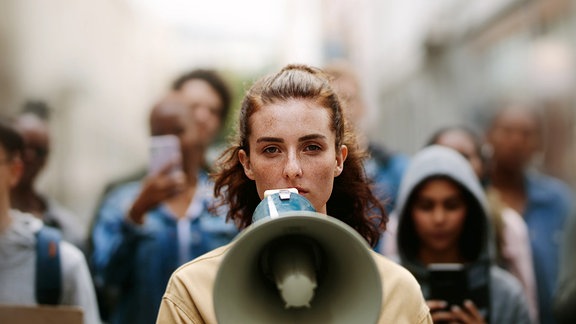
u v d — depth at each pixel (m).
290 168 2.45
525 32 9.39
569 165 8.14
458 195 4.25
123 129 24.81
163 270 4.73
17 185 5.29
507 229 5.12
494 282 4.18
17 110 6.16
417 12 14.44
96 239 4.90
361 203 2.95
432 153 4.36
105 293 4.86
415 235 4.35
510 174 6.23
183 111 4.95
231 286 2.18
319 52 17.44
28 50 18.16
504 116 6.32
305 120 2.48
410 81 15.00
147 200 4.70
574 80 8.11
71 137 19.02
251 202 2.92
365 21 19.84
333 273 2.28
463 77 11.91
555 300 4.36
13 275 3.94
